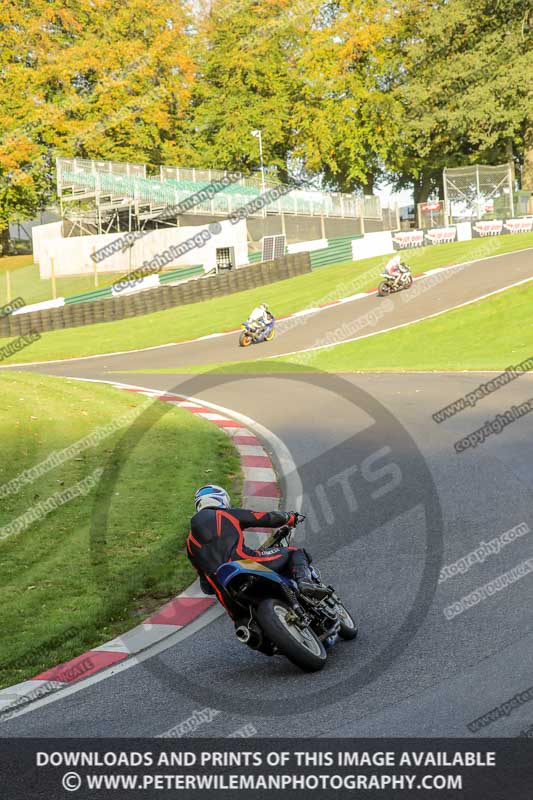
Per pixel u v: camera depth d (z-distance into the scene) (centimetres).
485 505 2530
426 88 16288
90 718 1438
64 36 15950
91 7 15962
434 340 7538
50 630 1880
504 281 9294
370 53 17038
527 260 10306
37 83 15288
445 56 16600
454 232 12938
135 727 1384
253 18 16712
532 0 15738
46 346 9325
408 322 8275
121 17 15938
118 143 16375
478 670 1466
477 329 7681
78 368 7794
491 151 17900
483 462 3041
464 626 1686
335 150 17588
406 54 17388
